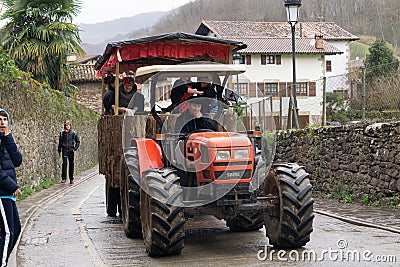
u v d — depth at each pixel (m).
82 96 48.06
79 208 13.48
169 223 7.27
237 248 7.96
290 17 16.95
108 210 11.82
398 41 57.66
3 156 6.62
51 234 9.62
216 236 9.02
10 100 15.22
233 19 62.88
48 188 19.23
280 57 49.19
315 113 17.42
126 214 9.19
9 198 6.56
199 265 6.94
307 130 15.98
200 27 56.16
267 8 62.12
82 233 9.66
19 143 16.23
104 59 10.79
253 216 9.19
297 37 53.09
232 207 7.52
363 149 12.90
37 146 19.06
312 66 50.16
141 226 8.79
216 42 9.61
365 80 14.48
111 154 10.74
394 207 11.54
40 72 27.62
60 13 27.77
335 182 14.22
